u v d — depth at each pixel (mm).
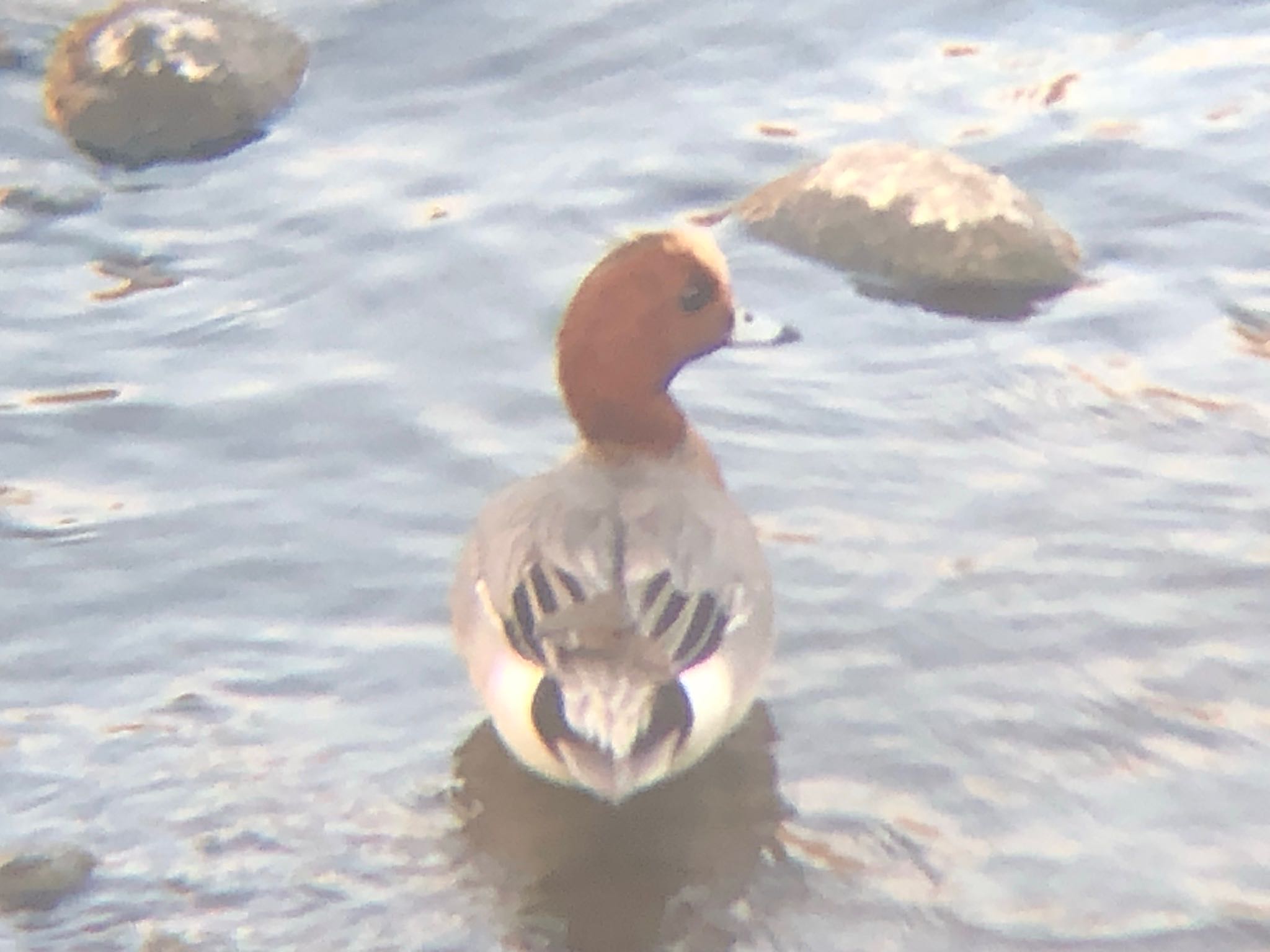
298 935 6430
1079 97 11859
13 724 7379
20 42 12648
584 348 7621
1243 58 12188
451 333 10000
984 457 8883
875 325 9977
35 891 6555
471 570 7184
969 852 6680
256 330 10055
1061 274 10242
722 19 12930
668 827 6863
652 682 6367
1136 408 9172
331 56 12586
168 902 6543
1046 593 7945
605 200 11102
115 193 11328
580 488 7188
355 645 7828
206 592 8156
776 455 8953
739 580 6938
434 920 6500
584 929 6449
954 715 7324
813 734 7270
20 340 9953
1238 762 7012
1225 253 10391
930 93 12008
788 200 10719
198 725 7383
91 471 8961
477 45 12711
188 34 11992
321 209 11086
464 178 11367
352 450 9094
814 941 6340
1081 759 7074
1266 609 7797
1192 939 6234
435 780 7121
